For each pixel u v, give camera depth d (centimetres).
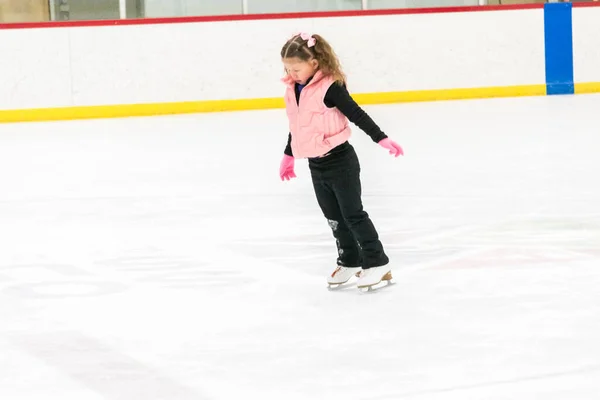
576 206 971
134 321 602
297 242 841
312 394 456
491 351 516
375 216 955
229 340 553
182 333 571
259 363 507
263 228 909
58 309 637
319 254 790
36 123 2045
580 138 1509
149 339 561
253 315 608
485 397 445
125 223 959
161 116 2116
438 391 455
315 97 622
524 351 514
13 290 695
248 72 2164
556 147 1420
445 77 2248
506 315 588
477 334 549
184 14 2219
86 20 2114
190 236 883
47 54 2067
